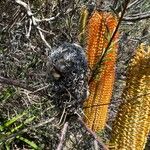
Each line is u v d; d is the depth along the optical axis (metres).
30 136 1.03
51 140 1.03
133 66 0.73
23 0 1.16
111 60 0.81
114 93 1.18
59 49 0.66
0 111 1.06
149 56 0.71
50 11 1.19
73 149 0.90
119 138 0.76
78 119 0.68
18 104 1.06
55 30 1.18
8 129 0.99
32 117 0.99
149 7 1.41
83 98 0.68
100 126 0.87
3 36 1.18
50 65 0.66
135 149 0.76
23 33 1.18
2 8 1.18
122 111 0.75
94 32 0.81
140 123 0.75
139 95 0.73
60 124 0.67
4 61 1.13
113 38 0.80
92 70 0.77
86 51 0.81
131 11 1.32
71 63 0.65
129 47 1.31
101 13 0.82
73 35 1.12
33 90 0.66
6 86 1.05
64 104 0.67
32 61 1.12
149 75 0.72
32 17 1.00
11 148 1.00
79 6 1.16
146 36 1.36
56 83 0.66
